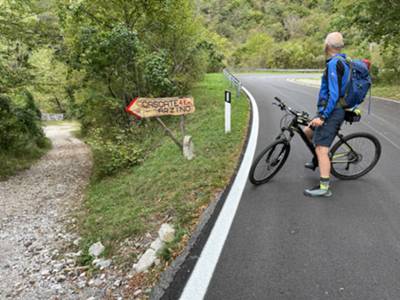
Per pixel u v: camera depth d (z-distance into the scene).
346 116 4.36
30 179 12.70
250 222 3.99
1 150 15.41
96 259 4.77
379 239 3.48
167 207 5.18
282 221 3.96
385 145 6.85
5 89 14.30
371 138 5.01
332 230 3.70
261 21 86.44
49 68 15.73
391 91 17.39
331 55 4.18
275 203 4.44
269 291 2.82
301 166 5.77
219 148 7.38
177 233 4.10
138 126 13.35
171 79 14.96
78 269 4.62
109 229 5.41
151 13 14.57
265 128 8.86
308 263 3.15
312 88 20.36
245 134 8.30
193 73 18.83
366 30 17.50
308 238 3.57
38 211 8.45
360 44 20.77
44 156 18.67
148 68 13.09
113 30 12.19
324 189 4.52
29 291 4.30
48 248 5.82
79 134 30.77
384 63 23.67
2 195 10.43
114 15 14.53
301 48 54.84
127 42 12.31
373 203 4.30
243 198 4.65
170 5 14.71
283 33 76.88
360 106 12.55
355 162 5.03
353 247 3.36
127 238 4.90
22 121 17.67
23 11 12.66
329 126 4.29
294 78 32.44
